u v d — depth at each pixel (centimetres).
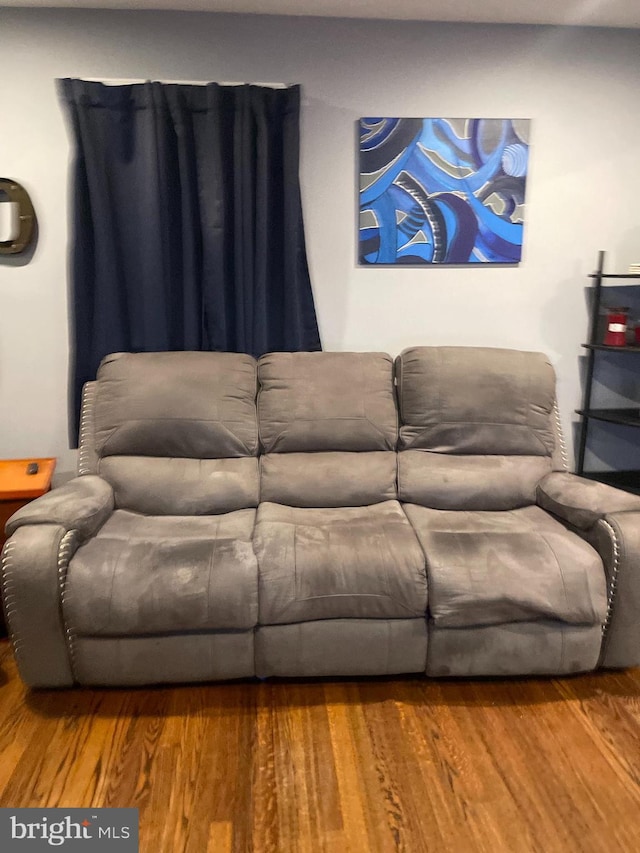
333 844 137
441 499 224
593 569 184
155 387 222
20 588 172
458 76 247
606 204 265
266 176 238
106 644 179
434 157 250
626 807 147
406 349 245
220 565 178
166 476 219
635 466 282
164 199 239
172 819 143
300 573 178
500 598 177
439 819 143
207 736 168
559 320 273
